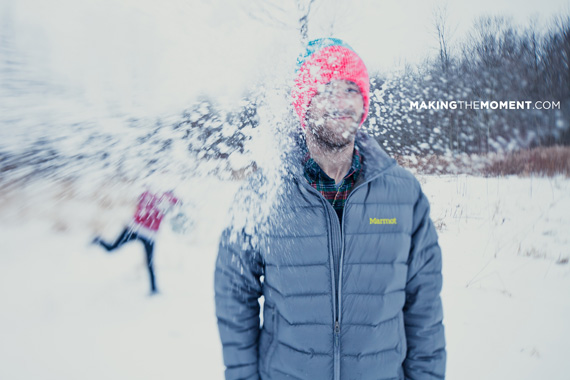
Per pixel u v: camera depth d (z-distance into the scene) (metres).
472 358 1.91
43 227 3.30
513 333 2.12
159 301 2.62
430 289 0.89
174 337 2.15
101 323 2.31
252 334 0.85
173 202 2.30
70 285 2.84
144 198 2.23
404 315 0.91
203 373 1.82
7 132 1.49
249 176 0.84
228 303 0.83
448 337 2.11
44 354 2.00
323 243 0.79
